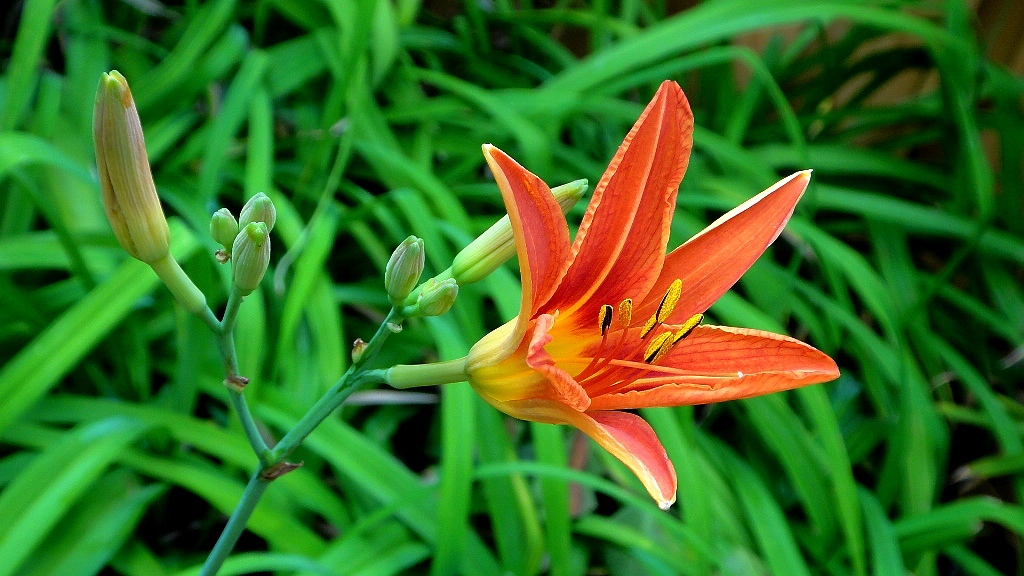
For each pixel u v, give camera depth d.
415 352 0.65
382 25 0.72
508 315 0.57
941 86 0.81
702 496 0.56
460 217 0.64
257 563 0.47
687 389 0.34
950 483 0.77
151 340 0.62
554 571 0.53
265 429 0.55
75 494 0.47
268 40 0.84
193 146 0.68
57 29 0.71
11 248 0.55
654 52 0.73
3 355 0.58
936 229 0.76
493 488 0.56
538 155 0.68
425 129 0.76
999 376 0.80
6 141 0.52
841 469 0.60
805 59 0.88
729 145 0.74
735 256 0.37
